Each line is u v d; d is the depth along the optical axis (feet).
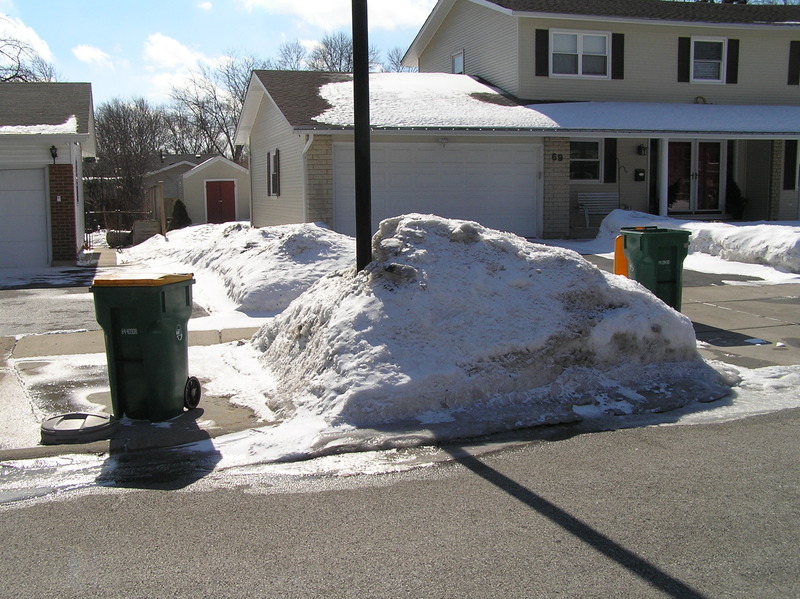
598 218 73.00
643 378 23.99
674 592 12.17
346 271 26.78
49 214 60.49
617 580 12.55
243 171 135.54
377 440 19.39
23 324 35.81
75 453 19.16
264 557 13.55
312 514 15.40
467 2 82.79
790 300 40.37
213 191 135.03
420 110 64.54
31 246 60.49
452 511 15.43
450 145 63.93
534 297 24.39
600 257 56.13
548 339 23.27
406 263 24.41
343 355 22.09
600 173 72.95
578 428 20.75
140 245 86.58
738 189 78.28
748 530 14.39
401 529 14.61
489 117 64.28
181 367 22.06
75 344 31.42
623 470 17.63
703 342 31.24
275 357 26.58
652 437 19.99
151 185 152.35
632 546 13.76
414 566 13.11
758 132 69.10
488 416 21.15
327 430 19.97
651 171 75.36
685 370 24.72
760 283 45.83
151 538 14.40
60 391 24.73
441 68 91.15
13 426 21.26
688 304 39.73
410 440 19.48
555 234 67.10
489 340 22.88
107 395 24.29
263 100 78.89
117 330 21.20
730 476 17.19
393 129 59.26
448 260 24.89
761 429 20.61
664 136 66.39
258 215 85.51
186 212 125.39
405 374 21.56
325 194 59.98
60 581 12.80
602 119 67.00
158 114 209.15
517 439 19.88
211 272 49.49
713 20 77.56
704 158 78.43
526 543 13.93
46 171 60.08
